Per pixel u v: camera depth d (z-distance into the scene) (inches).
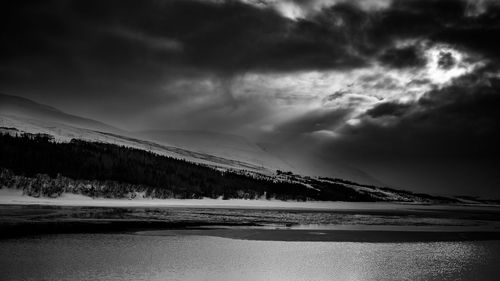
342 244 1438.2
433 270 1040.8
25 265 960.3
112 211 2586.1
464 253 1304.1
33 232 1446.9
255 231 1754.4
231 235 1592.0
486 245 1501.0
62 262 1001.5
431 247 1421.0
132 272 933.2
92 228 1631.4
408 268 1058.7
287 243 1425.9
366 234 1760.6
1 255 1055.6
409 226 2251.5
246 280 904.3
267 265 1054.4
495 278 967.6
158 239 1416.1
